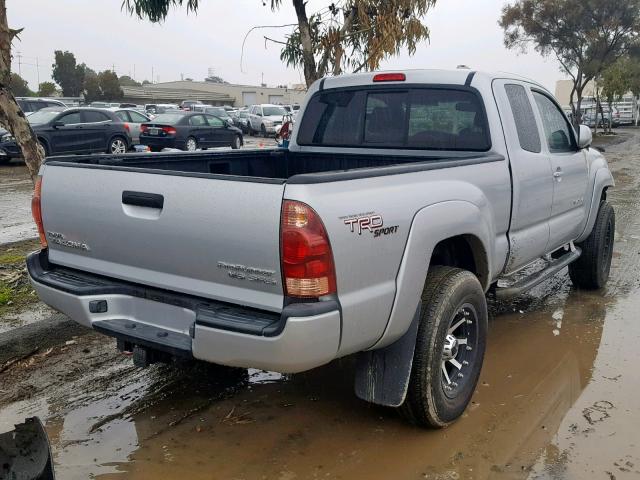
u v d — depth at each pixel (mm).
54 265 3814
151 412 3922
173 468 3338
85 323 3477
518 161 4434
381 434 3682
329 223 2840
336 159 5297
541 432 3713
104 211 3400
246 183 2900
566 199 5246
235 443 3586
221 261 3004
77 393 4141
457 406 3729
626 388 4297
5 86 5773
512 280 5375
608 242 6402
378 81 5000
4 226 9297
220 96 83375
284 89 79188
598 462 3406
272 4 7781
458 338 3852
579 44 31734
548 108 5223
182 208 3074
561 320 5621
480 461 3416
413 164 3527
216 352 3016
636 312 5820
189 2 7230
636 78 37656
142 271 3357
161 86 89438
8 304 5590
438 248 3916
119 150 18766
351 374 4473
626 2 29438
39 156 6023
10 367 4488
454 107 4602
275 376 4449
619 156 22562
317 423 3805
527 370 4578
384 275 3146
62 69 80375
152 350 3457
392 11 7805
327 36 7918
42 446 2369
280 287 2863
